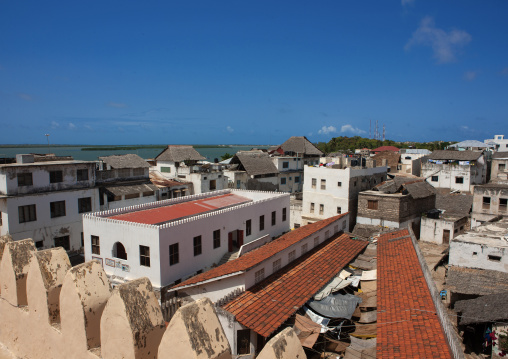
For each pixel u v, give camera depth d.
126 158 48.69
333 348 18.38
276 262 24.89
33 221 34.62
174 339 6.37
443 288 26.36
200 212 32.28
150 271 24.73
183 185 51.72
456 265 24.69
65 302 7.91
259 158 66.19
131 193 43.91
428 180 62.31
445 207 46.56
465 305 21.42
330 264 27.47
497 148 92.75
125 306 6.75
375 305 21.55
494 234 26.38
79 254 38.19
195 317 6.47
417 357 13.54
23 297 9.41
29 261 9.59
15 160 41.78
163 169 59.69
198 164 62.22
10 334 9.78
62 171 37.19
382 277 23.75
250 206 33.69
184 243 26.27
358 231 43.22
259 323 18.48
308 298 21.73
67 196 37.31
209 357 6.25
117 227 25.92
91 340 7.66
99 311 7.81
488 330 21.09
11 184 33.19
